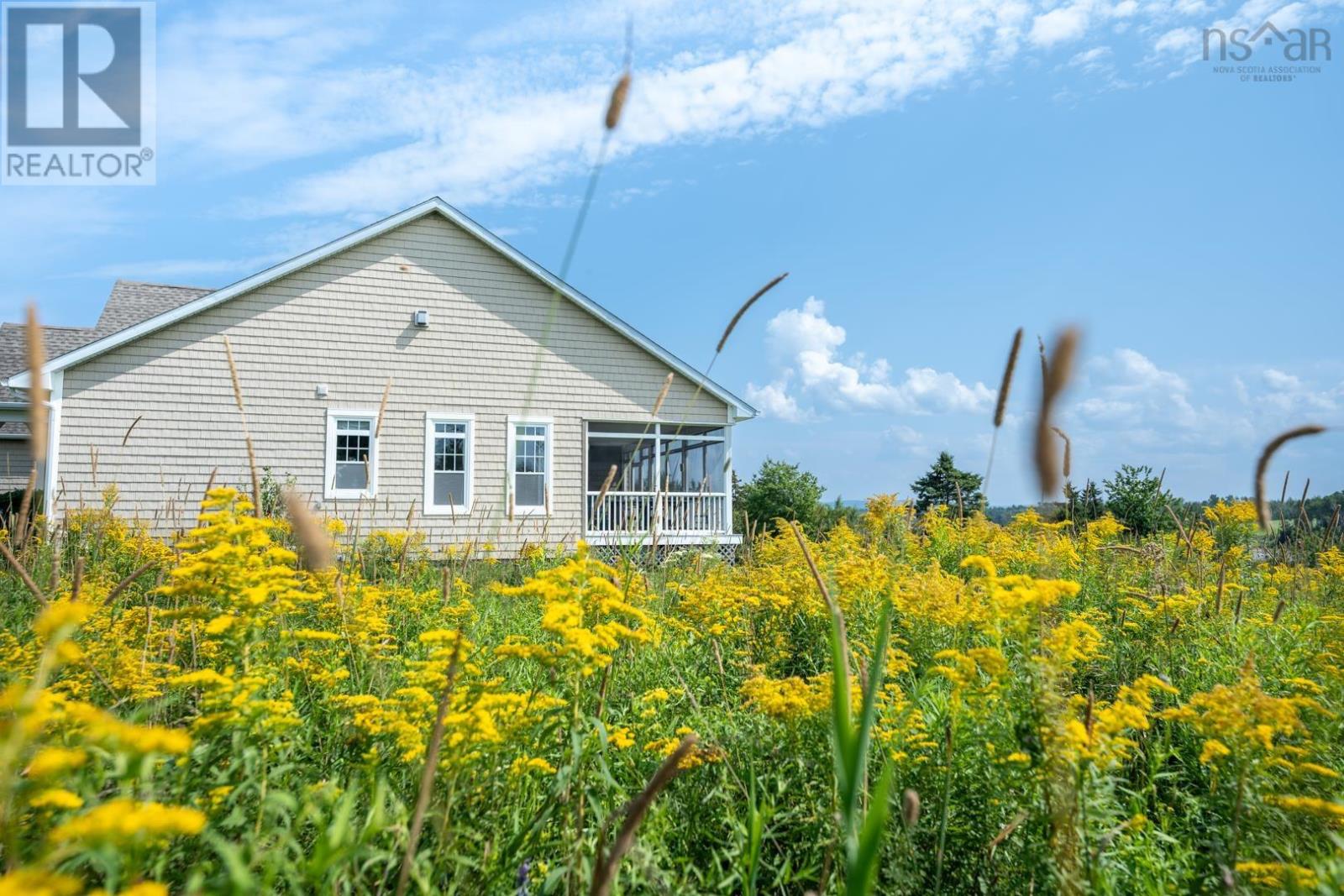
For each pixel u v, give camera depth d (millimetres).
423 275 17828
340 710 3414
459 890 2461
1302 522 8820
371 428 17078
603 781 2992
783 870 2857
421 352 17641
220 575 2854
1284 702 3037
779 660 5223
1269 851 2859
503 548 17203
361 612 4355
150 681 3443
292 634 3365
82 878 2113
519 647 3053
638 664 4750
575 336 18953
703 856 3129
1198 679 4887
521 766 2793
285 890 2289
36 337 1671
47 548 7977
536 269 18562
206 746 2479
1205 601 5926
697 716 3742
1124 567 7734
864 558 6809
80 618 1605
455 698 2781
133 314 19844
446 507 17297
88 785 2131
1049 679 2816
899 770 3137
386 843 2496
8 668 3441
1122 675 5141
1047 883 2609
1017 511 9805
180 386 15797
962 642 4777
